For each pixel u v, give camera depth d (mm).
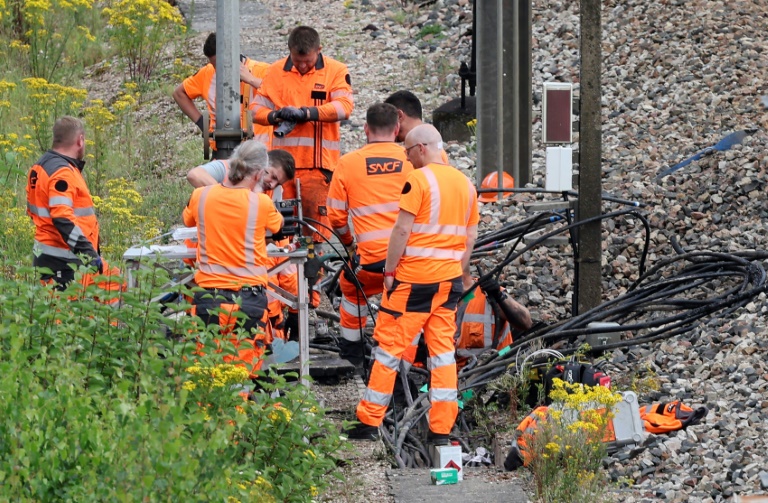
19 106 55500
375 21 66938
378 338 26438
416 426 28500
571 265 37812
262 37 65500
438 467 25172
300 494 21250
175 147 53750
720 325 30703
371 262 28594
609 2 59062
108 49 68375
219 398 20828
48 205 29734
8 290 22094
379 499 23766
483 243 37500
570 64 54062
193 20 71750
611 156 45375
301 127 34375
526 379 28234
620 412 25469
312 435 23812
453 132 50750
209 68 38781
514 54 34625
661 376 29250
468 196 26453
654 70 51250
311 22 68000
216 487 17297
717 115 46062
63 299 21812
